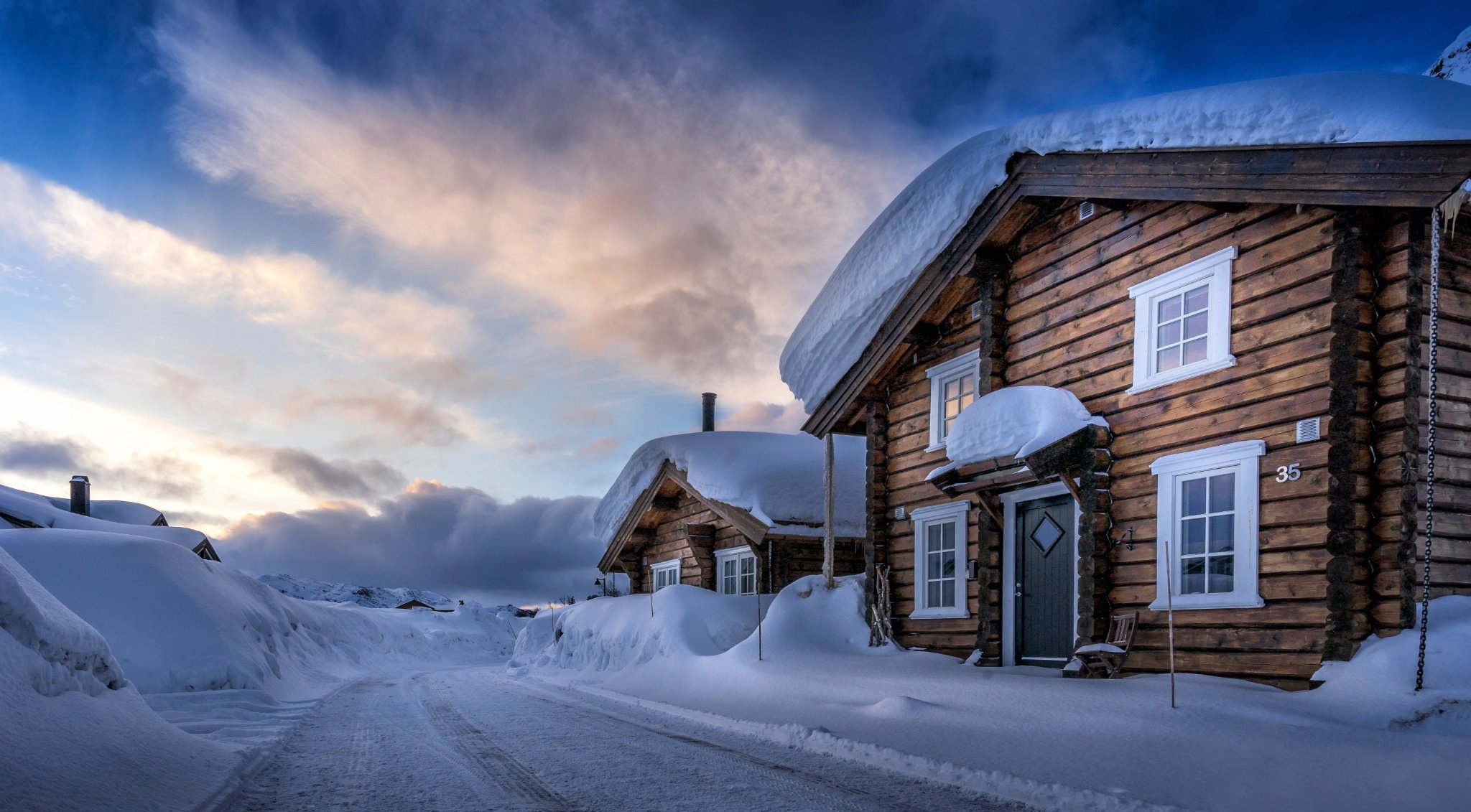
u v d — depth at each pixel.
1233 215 7.83
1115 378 8.95
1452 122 5.77
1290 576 6.98
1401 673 5.77
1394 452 6.36
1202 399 7.92
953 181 10.20
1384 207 6.57
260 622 13.77
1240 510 7.41
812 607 12.88
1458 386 6.73
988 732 6.31
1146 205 8.80
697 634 13.77
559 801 4.99
